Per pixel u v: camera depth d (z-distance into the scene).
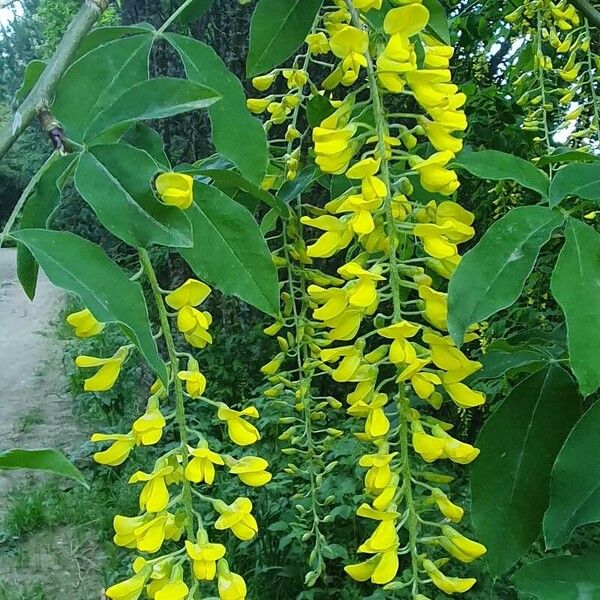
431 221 0.97
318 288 0.94
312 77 2.84
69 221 5.77
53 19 7.92
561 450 0.93
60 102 0.87
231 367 4.62
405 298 1.12
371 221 0.91
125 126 0.86
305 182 1.36
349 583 3.14
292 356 1.58
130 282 0.77
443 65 0.99
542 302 3.03
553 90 2.24
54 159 0.83
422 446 0.93
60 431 5.96
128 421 5.05
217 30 3.81
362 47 0.95
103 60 0.90
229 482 3.47
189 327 0.88
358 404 0.93
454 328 0.86
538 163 1.10
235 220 0.93
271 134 2.69
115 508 4.50
